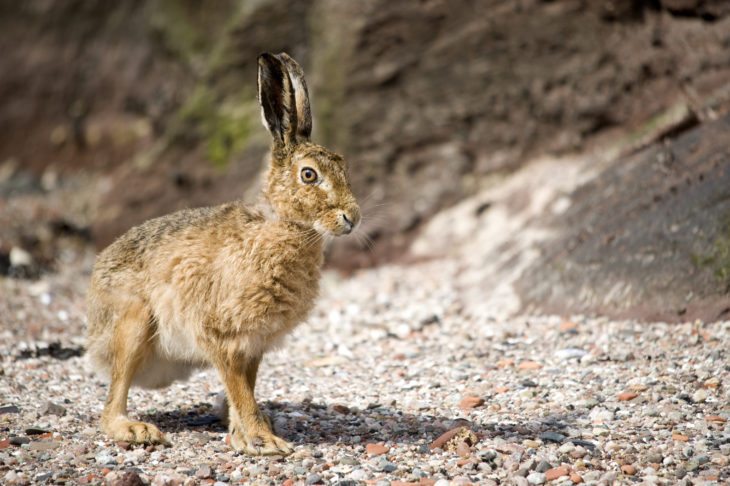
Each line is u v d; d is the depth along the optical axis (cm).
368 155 1797
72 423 855
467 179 1756
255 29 1952
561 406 884
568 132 1712
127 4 2459
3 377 1030
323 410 913
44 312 1378
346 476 716
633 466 715
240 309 769
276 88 846
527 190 1636
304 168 806
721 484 667
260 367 1109
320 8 1894
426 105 1778
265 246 776
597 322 1145
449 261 1623
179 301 793
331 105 1816
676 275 1123
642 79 1673
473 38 1744
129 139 2398
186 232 809
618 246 1220
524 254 1405
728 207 1128
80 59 2491
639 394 894
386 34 1773
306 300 805
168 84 2344
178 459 762
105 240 1933
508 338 1158
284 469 734
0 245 1789
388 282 1559
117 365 820
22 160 2469
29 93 2508
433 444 782
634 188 1334
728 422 804
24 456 754
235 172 1936
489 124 1758
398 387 997
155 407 938
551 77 1719
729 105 1435
